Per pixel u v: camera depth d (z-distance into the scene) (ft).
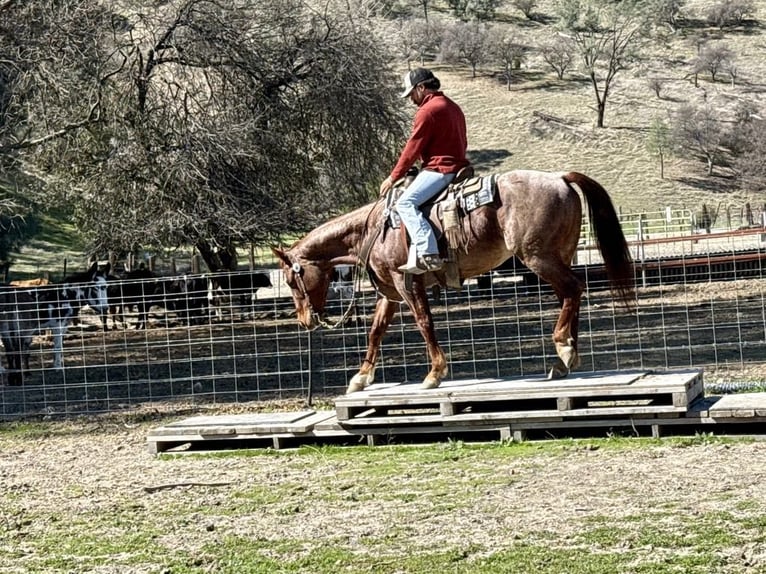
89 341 82.17
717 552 19.70
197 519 25.72
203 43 91.50
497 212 31.99
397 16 413.39
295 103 96.43
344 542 22.53
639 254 100.32
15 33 82.38
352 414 34.35
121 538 24.39
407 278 33.76
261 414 37.19
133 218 90.22
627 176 265.34
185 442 36.73
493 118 307.58
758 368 45.83
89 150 95.91
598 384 31.32
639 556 19.83
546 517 23.16
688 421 30.73
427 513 24.47
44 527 26.12
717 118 301.63
